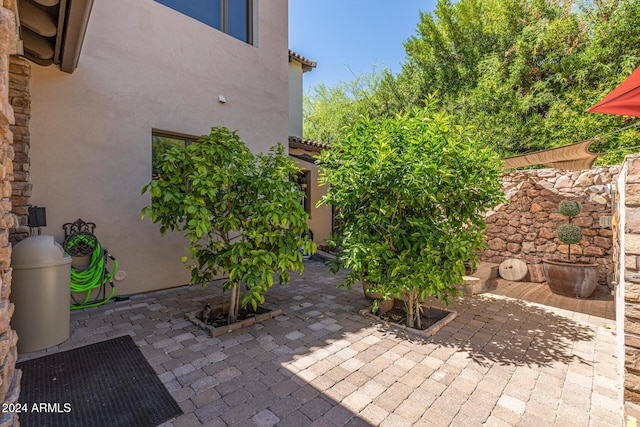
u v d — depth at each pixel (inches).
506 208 299.9
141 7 219.1
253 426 93.7
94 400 104.2
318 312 191.2
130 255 215.3
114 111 207.5
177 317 177.9
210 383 114.6
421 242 160.1
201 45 252.2
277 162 183.0
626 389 93.5
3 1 70.4
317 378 118.7
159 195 148.4
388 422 95.9
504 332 163.0
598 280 246.4
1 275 68.7
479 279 241.8
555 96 493.0
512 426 94.3
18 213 168.7
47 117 184.1
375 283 169.5
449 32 629.9
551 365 129.5
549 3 535.5
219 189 172.2
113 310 187.6
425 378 119.3
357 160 165.3
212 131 171.6
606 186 250.7
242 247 160.9
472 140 184.5
